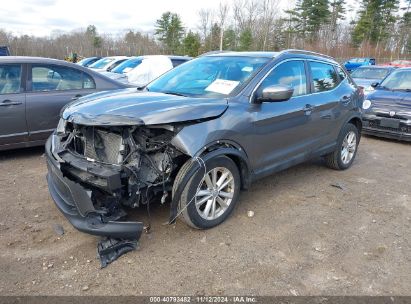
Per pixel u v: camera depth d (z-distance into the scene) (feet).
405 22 195.42
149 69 37.96
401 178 19.21
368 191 17.08
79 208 10.61
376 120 27.20
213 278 10.28
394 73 30.78
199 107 11.84
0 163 19.08
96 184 10.56
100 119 10.80
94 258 10.90
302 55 16.38
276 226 13.28
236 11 153.17
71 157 11.59
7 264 10.50
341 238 12.70
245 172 13.48
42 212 13.60
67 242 11.67
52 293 9.46
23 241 11.66
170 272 10.43
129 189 10.64
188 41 160.15
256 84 13.62
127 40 181.16
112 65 62.34
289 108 14.84
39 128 19.79
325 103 16.96
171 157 11.30
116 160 11.09
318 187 17.25
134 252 11.23
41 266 10.48
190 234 12.35
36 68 19.80
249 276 10.44
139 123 10.56
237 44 154.51
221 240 12.12
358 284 10.34
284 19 173.37
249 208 14.61
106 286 9.78
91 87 21.57
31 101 19.33
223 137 12.17
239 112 12.80
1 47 61.98
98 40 169.78
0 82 18.80
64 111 12.80
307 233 12.91
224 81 13.99
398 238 12.88
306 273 10.70
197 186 11.70
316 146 17.12
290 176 18.63
